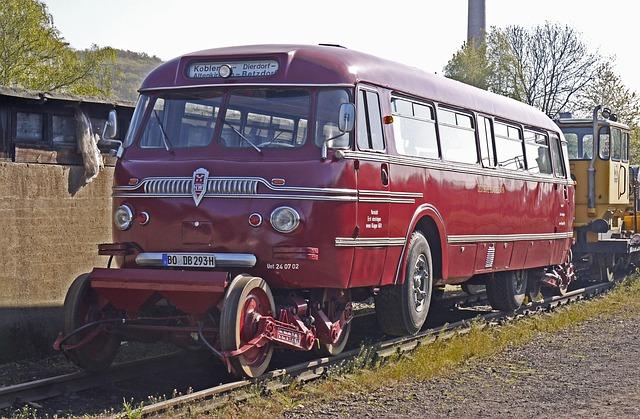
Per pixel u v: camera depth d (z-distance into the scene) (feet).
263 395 29.14
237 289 29.50
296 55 33.40
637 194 81.05
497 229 47.03
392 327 38.65
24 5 162.81
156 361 33.86
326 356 35.01
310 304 33.27
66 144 40.47
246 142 32.68
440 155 40.78
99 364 32.09
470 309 55.67
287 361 35.86
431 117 40.34
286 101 32.83
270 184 31.35
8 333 36.37
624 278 72.02
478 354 37.76
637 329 46.24
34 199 38.42
